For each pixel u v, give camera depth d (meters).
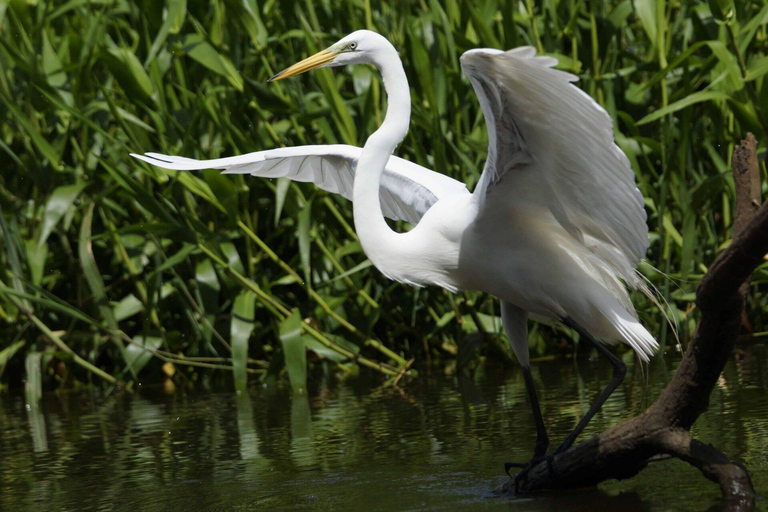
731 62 9.83
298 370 10.75
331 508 5.69
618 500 5.47
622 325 6.67
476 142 10.73
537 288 6.73
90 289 12.52
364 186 6.94
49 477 7.11
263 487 6.32
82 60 10.96
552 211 6.37
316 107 11.40
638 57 12.25
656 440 5.38
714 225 11.95
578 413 7.98
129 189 10.23
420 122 10.71
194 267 12.42
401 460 6.82
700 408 5.26
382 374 11.60
